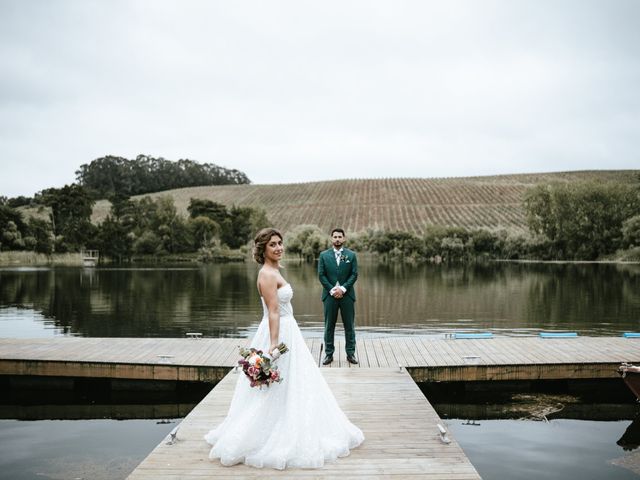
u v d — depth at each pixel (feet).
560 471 19.24
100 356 31.07
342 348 33.35
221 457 14.99
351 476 14.32
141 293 82.89
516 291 83.35
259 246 15.51
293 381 15.33
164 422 25.59
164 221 244.63
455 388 30.27
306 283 102.73
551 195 201.46
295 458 14.85
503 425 24.41
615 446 21.72
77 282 105.19
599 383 30.22
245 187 355.77
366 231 219.82
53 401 28.73
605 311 60.70
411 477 14.28
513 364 28.86
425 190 300.81
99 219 319.27
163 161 556.92
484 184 305.12
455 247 200.75
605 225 196.24
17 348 33.50
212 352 32.32
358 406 20.58
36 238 228.43
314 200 303.68
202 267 171.42
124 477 18.88
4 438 23.26
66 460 20.59
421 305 66.74
